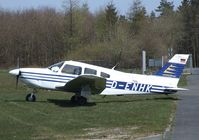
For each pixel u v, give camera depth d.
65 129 11.95
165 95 22.52
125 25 77.75
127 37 61.22
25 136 10.80
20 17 81.75
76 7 73.75
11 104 17.84
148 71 43.16
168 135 10.85
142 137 10.69
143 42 67.44
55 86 18.56
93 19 85.62
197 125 12.52
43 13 82.44
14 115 14.63
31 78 18.56
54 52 75.88
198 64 89.19
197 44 89.50
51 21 78.19
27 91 24.70
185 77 39.44
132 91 19.66
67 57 61.03
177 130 11.63
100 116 14.60
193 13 91.44
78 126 12.47
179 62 20.48
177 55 20.48
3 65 74.12
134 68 52.69
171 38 83.50
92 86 17.94
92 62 48.72
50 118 14.03
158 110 16.23
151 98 21.11
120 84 19.39
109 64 51.59
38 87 18.67
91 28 78.38
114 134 11.16
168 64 20.41
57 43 75.88
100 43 60.47
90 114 15.09
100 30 76.94
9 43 75.94
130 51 56.34
